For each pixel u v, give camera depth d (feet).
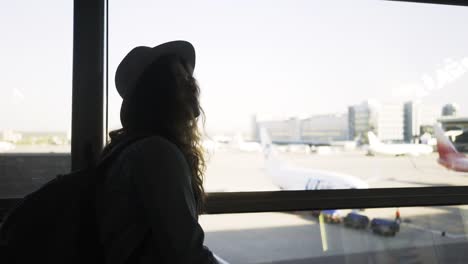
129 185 2.69
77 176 2.73
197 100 3.21
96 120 5.07
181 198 2.69
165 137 2.95
